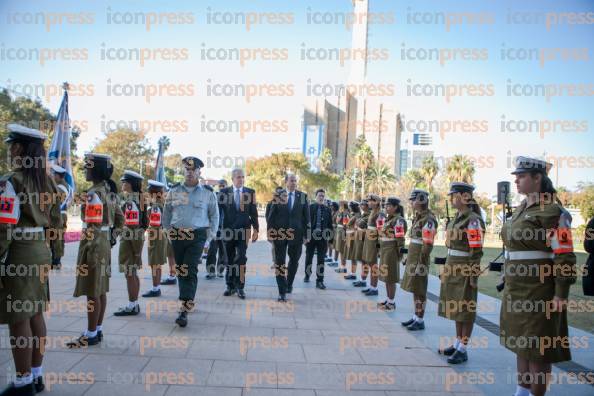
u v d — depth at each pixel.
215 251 9.10
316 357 4.36
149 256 6.83
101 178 4.56
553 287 3.27
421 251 5.61
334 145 89.12
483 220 4.65
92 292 4.25
